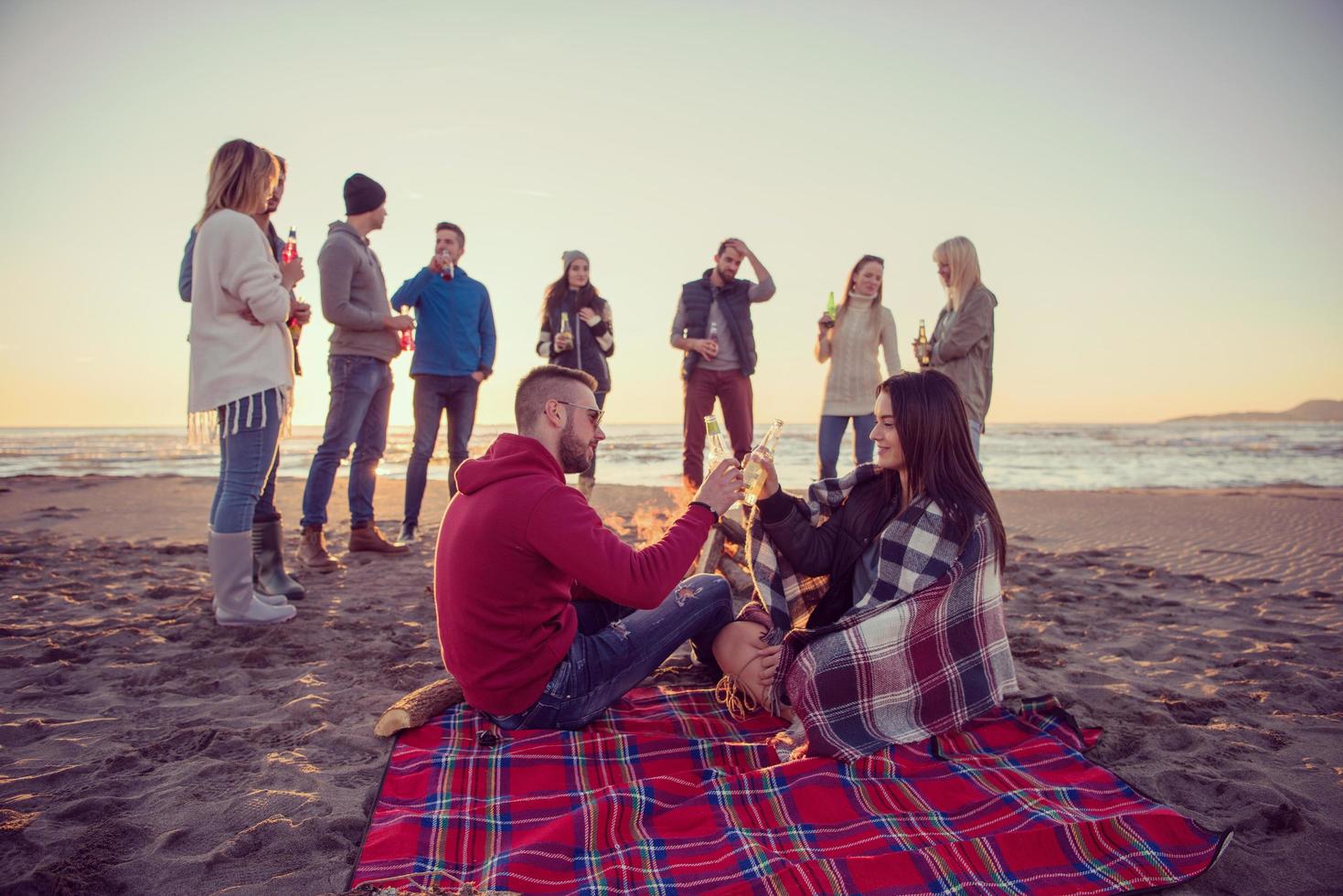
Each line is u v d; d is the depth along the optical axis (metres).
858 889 1.67
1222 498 10.21
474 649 2.27
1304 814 2.06
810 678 2.34
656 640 2.57
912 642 2.38
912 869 1.73
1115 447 33.22
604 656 2.48
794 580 2.79
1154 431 65.56
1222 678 3.17
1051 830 1.84
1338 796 2.18
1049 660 3.41
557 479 2.30
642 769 2.26
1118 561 5.80
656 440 39.00
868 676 2.34
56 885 1.69
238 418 3.53
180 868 1.79
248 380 3.50
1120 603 4.46
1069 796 2.05
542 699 2.39
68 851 1.84
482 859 1.83
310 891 1.71
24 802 2.08
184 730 2.55
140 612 4.02
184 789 2.15
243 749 2.44
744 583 3.84
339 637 3.61
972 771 2.20
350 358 4.92
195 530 7.08
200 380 3.48
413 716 2.50
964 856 1.77
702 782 2.17
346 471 14.96
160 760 2.37
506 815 2.02
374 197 4.89
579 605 2.73
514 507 2.18
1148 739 2.57
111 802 2.07
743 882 1.70
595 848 1.85
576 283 6.17
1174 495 10.91
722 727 2.60
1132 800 2.05
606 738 2.39
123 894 1.70
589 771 2.24
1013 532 7.36
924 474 2.49
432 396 5.77
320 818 2.00
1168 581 5.05
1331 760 2.42
